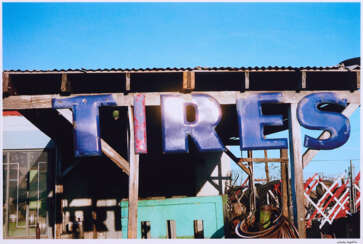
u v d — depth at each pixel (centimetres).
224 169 1212
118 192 1116
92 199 1107
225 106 877
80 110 727
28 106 729
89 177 1121
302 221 738
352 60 862
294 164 753
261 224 862
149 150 1162
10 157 1163
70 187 1113
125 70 722
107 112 866
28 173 1157
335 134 764
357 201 1192
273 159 1006
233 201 1159
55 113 870
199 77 799
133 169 716
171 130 730
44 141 1170
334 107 907
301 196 745
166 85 852
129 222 706
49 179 1155
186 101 743
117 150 1196
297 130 763
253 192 1053
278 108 977
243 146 745
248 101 758
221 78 812
